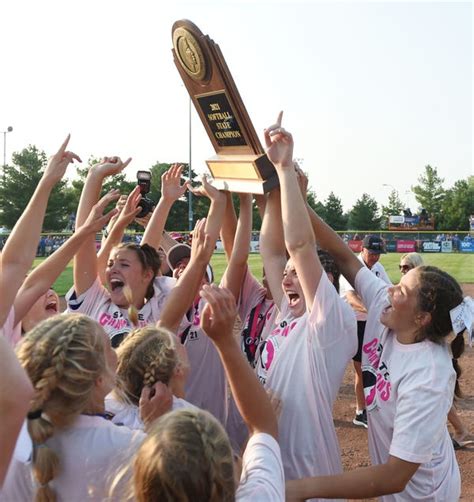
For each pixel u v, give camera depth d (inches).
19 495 83.9
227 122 136.3
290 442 114.9
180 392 102.1
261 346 138.2
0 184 2406.5
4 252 107.5
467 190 2942.9
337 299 114.1
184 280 124.3
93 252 158.9
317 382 114.2
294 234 113.2
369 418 119.7
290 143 115.0
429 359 109.7
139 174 192.5
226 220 166.4
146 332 102.5
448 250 1727.4
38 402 80.5
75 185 2396.7
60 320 86.4
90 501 81.2
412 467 103.9
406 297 113.3
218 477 68.9
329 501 119.6
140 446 73.2
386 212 3442.4
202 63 129.1
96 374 83.2
